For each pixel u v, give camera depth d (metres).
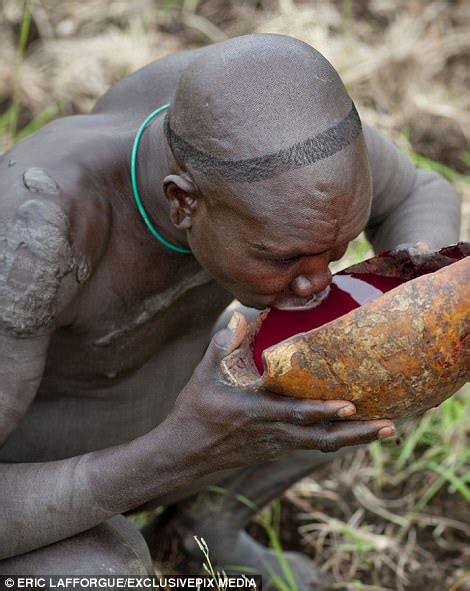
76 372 3.95
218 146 3.12
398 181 4.25
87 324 3.76
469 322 2.92
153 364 4.12
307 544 5.17
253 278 3.25
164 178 3.46
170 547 4.89
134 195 3.61
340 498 5.33
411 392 3.00
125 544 3.81
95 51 7.49
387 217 4.35
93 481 3.53
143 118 3.79
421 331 2.90
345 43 7.54
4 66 7.42
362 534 5.10
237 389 3.14
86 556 3.71
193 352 4.21
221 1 8.02
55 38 7.70
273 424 3.13
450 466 5.35
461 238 6.38
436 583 4.97
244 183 3.09
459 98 7.41
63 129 3.67
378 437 3.08
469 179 6.74
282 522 5.25
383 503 5.30
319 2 7.98
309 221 3.08
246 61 3.14
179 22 7.89
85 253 3.51
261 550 4.89
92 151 3.58
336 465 5.47
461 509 5.27
